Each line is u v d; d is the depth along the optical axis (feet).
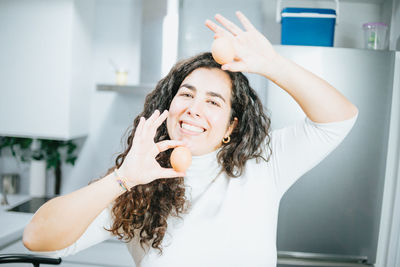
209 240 2.95
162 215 2.99
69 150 8.09
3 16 7.05
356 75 5.80
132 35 8.04
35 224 2.28
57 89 7.06
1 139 8.25
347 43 7.49
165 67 7.29
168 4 7.17
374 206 5.90
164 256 2.98
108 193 2.26
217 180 3.14
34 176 8.04
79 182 8.37
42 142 8.00
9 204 7.47
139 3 7.98
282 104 5.85
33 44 7.04
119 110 8.16
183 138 2.89
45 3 6.95
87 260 6.57
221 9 7.66
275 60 2.31
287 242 5.98
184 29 7.74
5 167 8.47
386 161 5.87
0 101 7.19
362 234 5.92
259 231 2.97
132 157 2.24
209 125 2.86
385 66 5.77
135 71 8.08
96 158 8.27
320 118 2.46
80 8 7.29
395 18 6.89
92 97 8.20
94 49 8.14
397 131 5.86
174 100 2.90
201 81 2.86
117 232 3.03
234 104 2.97
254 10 7.61
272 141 3.07
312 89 2.33
